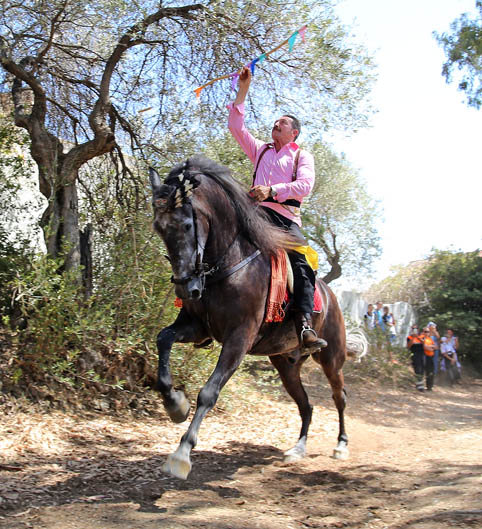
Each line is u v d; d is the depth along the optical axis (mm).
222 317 4359
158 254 7242
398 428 8672
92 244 7793
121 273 7211
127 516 3746
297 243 4895
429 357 13883
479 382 17172
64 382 6621
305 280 4871
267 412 8133
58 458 5133
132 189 8266
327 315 5805
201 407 4102
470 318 18234
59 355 6871
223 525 3680
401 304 18797
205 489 4562
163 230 3918
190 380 7555
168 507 4023
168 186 3943
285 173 4984
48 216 7555
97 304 7109
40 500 4012
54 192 7047
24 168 8352
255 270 4500
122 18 7461
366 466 5652
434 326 14852
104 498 4117
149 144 8273
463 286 19156
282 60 8203
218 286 4352
